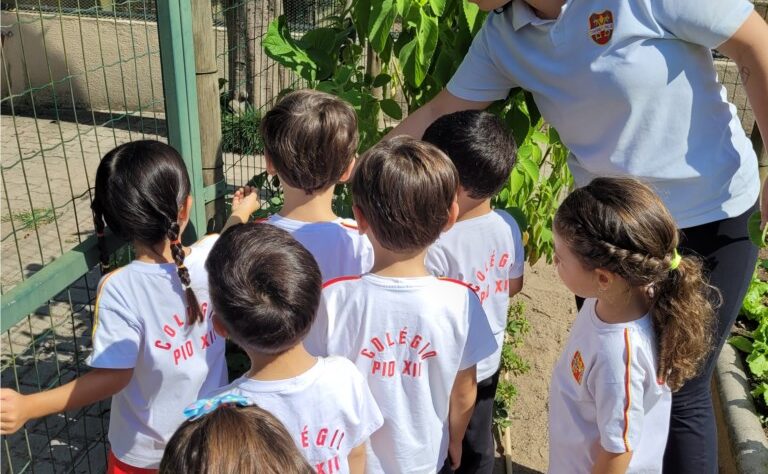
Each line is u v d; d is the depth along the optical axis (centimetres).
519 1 228
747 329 362
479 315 191
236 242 163
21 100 746
